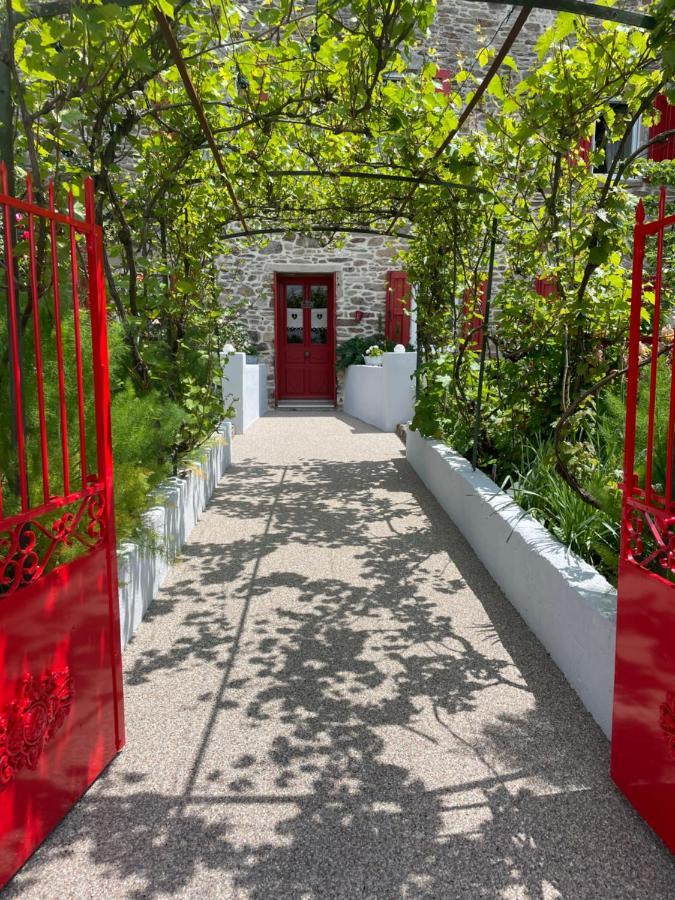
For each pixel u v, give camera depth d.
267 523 5.14
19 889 1.71
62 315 2.83
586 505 3.36
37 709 1.81
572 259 3.80
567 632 2.77
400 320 11.57
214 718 2.52
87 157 3.41
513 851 1.85
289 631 3.27
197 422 5.09
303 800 2.05
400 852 1.84
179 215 4.98
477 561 4.28
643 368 3.19
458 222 5.29
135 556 3.28
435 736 2.40
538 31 9.42
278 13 2.93
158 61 3.17
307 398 12.55
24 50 2.76
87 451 2.86
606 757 2.28
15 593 1.72
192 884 1.73
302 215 6.62
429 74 3.78
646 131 7.89
